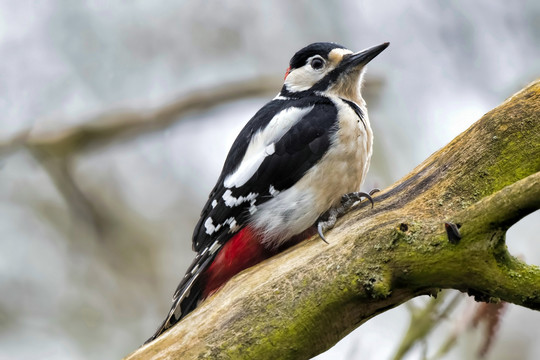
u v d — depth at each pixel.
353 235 6.27
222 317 6.36
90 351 13.00
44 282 13.62
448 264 5.73
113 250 13.90
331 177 7.70
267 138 7.94
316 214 7.68
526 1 12.75
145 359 6.32
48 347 13.05
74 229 14.03
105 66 13.67
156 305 13.50
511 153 6.22
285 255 6.58
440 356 7.60
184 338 6.36
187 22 14.16
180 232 14.09
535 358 12.54
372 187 9.80
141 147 14.18
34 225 14.05
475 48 12.98
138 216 14.12
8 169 14.07
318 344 6.29
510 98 6.39
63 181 13.12
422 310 7.88
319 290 6.17
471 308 7.38
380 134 13.05
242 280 6.53
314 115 7.89
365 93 12.99
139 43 13.92
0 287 13.48
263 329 6.22
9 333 13.15
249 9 14.30
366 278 6.02
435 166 6.45
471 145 6.33
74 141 12.45
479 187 6.22
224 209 7.95
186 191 14.28
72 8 13.69
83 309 13.38
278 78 12.93
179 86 13.88
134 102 12.78
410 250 5.88
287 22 14.27
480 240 5.55
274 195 7.76
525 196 5.29
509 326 12.88
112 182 14.21
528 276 5.51
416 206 6.30
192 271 7.87
